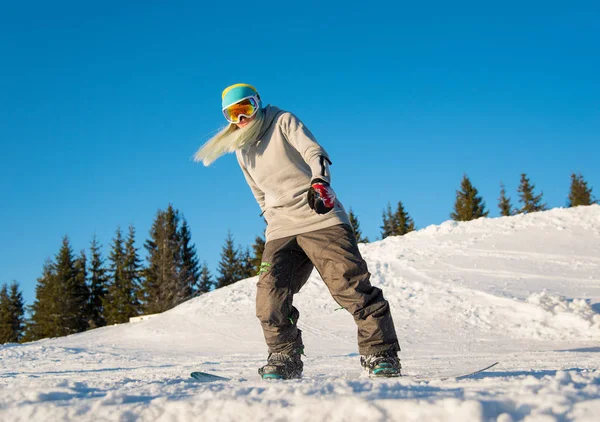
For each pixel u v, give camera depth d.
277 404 1.56
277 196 3.03
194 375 2.96
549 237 15.05
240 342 11.25
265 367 2.85
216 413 1.57
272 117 3.11
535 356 6.18
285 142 3.05
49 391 2.04
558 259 13.46
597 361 4.98
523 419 1.30
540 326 9.59
